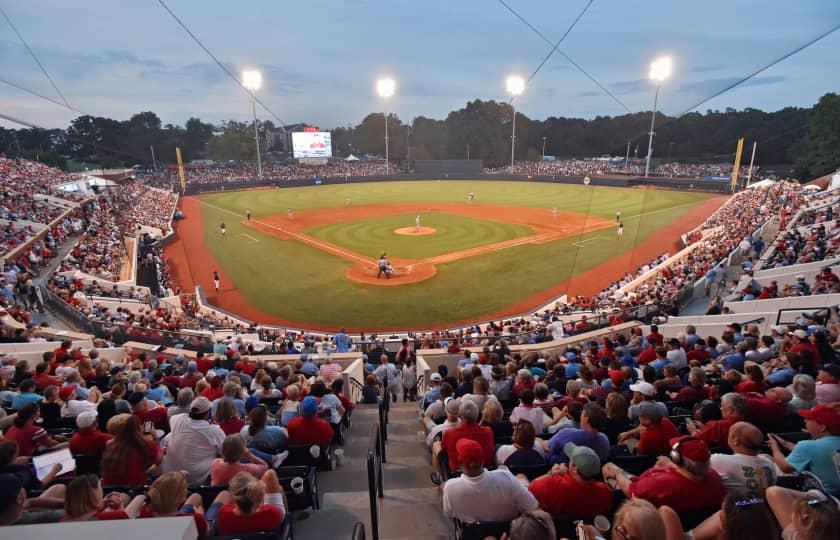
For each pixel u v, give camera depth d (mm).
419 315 25219
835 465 4125
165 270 33094
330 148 107000
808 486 4078
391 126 136625
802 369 7855
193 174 84500
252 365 12094
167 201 60312
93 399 9188
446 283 29938
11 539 1801
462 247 39031
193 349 17422
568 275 31422
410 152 129500
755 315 14820
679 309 21031
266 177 88688
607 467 4945
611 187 67875
